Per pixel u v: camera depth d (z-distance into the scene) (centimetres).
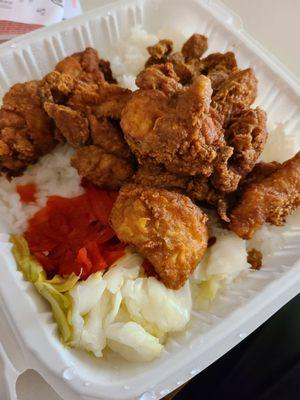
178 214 17
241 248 19
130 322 17
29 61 23
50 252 19
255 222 19
